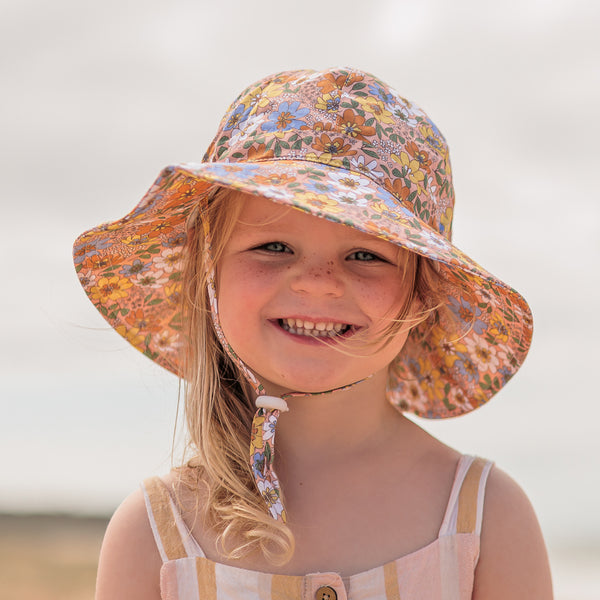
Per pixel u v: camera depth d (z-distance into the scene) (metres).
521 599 1.91
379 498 1.96
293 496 1.98
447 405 2.42
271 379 1.94
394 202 1.92
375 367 1.95
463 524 1.92
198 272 2.23
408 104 2.13
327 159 1.95
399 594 1.84
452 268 2.10
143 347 2.45
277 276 1.90
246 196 1.96
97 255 2.27
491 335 2.25
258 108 2.07
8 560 7.36
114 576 1.98
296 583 1.83
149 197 1.86
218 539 1.94
